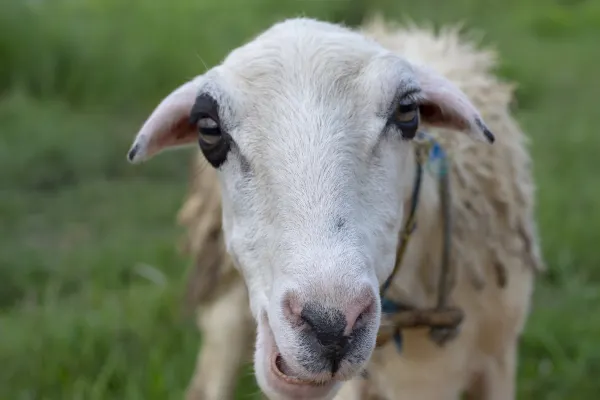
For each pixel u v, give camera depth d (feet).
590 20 10.23
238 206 2.35
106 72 7.75
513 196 3.05
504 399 3.15
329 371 2.11
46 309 4.18
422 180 2.70
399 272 2.72
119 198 5.74
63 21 8.27
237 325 3.33
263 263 2.29
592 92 7.75
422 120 2.61
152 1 9.53
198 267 3.37
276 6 9.04
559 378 3.70
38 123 6.77
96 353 3.87
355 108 2.31
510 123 3.20
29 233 5.21
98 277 4.54
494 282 2.97
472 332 2.95
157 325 4.04
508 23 9.55
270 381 2.23
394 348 2.85
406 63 2.41
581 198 5.32
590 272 4.55
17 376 3.74
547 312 4.10
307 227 2.17
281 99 2.31
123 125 7.09
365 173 2.30
